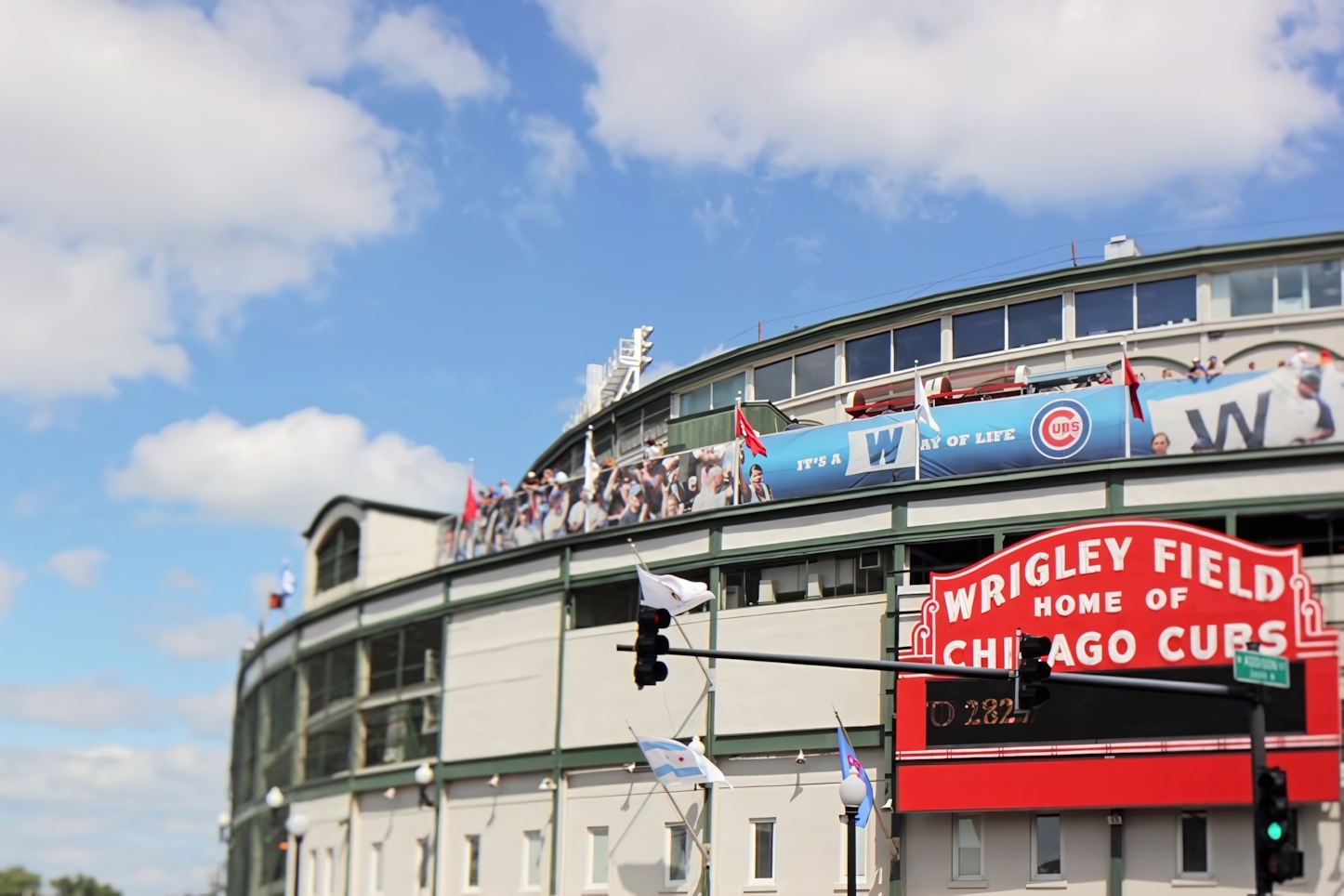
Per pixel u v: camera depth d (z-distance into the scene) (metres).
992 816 36.81
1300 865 26.53
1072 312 44.72
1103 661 35.41
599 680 44.38
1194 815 34.72
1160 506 36.38
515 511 48.44
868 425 40.78
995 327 45.88
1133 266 43.69
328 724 56.06
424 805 49.34
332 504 59.62
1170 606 35.00
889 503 39.44
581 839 44.00
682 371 52.75
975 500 38.44
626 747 43.25
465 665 48.53
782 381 50.09
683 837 41.81
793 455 41.84
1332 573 34.50
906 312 47.03
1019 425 38.69
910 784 37.09
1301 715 33.41
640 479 44.84
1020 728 36.12
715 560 42.19
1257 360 42.22
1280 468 35.50
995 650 36.62
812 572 41.00
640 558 43.94
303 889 55.62
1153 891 34.72
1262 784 26.83
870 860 38.31
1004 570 36.88
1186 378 37.12
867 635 39.28
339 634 55.06
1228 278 43.03
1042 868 36.06
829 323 48.53
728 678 41.44
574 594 45.91
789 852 39.62
